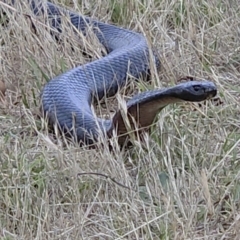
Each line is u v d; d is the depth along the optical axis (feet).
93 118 31.89
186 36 40.40
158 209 26.68
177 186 27.86
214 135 32.01
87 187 28.25
